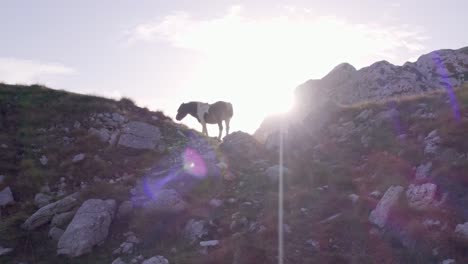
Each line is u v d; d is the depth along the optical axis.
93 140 20.33
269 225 12.82
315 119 22.42
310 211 13.84
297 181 16.39
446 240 10.78
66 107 22.88
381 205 12.73
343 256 11.08
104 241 13.06
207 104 27.73
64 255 12.27
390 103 21.97
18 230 13.63
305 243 12.02
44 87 25.19
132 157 19.73
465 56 35.62
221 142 23.61
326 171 16.56
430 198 12.52
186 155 19.81
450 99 19.75
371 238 11.77
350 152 18.44
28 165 17.75
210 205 14.75
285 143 20.78
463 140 14.98
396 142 17.50
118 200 14.70
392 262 10.70
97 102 24.02
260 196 15.36
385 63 33.31
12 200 15.63
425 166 14.44
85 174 17.86
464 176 12.92
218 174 17.06
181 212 14.02
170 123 24.69
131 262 11.62
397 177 14.52
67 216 13.96
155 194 15.05
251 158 20.20
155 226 13.36
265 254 11.02
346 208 13.63
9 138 19.70
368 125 20.20
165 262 11.24
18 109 22.16
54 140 20.22
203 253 11.80
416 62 36.69
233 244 11.82
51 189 16.80
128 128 21.23
